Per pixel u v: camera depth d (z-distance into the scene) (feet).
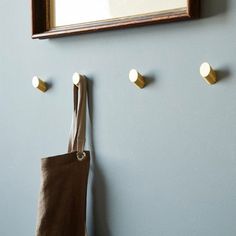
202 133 2.38
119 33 2.66
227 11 2.26
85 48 2.81
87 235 2.84
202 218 2.39
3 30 3.19
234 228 2.29
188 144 2.43
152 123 2.56
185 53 2.41
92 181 2.82
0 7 3.19
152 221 2.58
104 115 2.75
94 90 2.79
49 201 2.68
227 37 2.27
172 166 2.49
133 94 2.63
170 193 2.51
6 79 3.21
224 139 2.31
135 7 2.54
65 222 2.71
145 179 2.60
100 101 2.77
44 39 2.98
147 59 2.56
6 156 3.23
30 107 3.10
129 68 2.63
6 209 3.25
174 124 2.48
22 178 3.16
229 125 2.29
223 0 2.27
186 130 2.43
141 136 2.61
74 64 2.87
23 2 3.08
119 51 2.67
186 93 2.42
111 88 2.72
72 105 2.88
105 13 2.67
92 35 2.77
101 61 2.75
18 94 3.15
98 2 2.69
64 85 2.92
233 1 2.25
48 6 2.90
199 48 2.36
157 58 2.52
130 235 2.67
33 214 3.10
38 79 2.95
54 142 2.98
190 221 2.44
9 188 3.23
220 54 2.30
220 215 2.33
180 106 2.45
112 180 2.74
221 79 2.30
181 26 2.42
